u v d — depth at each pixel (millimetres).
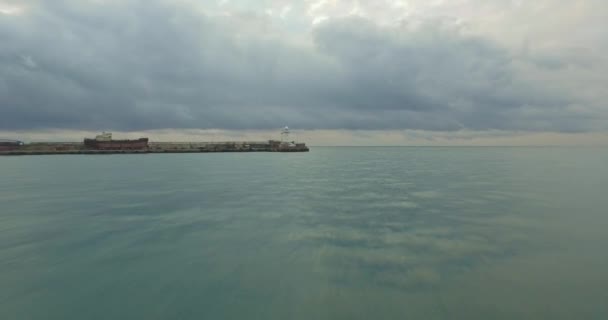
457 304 5832
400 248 8617
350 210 13297
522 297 6043
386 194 17250
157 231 10289
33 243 9086
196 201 15414
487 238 9375
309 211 13180
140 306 5883
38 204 14555
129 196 16828
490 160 49688
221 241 9320
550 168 33125
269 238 9586
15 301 6020
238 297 6191
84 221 11477
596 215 12031
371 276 6977
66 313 5672
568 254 8062
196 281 6820
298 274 7125
